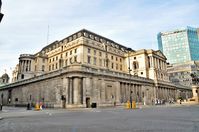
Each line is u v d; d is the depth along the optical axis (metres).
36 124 13.45
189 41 171.88
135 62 86.44
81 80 48.31
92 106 47.50
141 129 9.91
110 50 82.19
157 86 78.56
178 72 131.50
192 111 24.30
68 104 46.12
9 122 15.21
